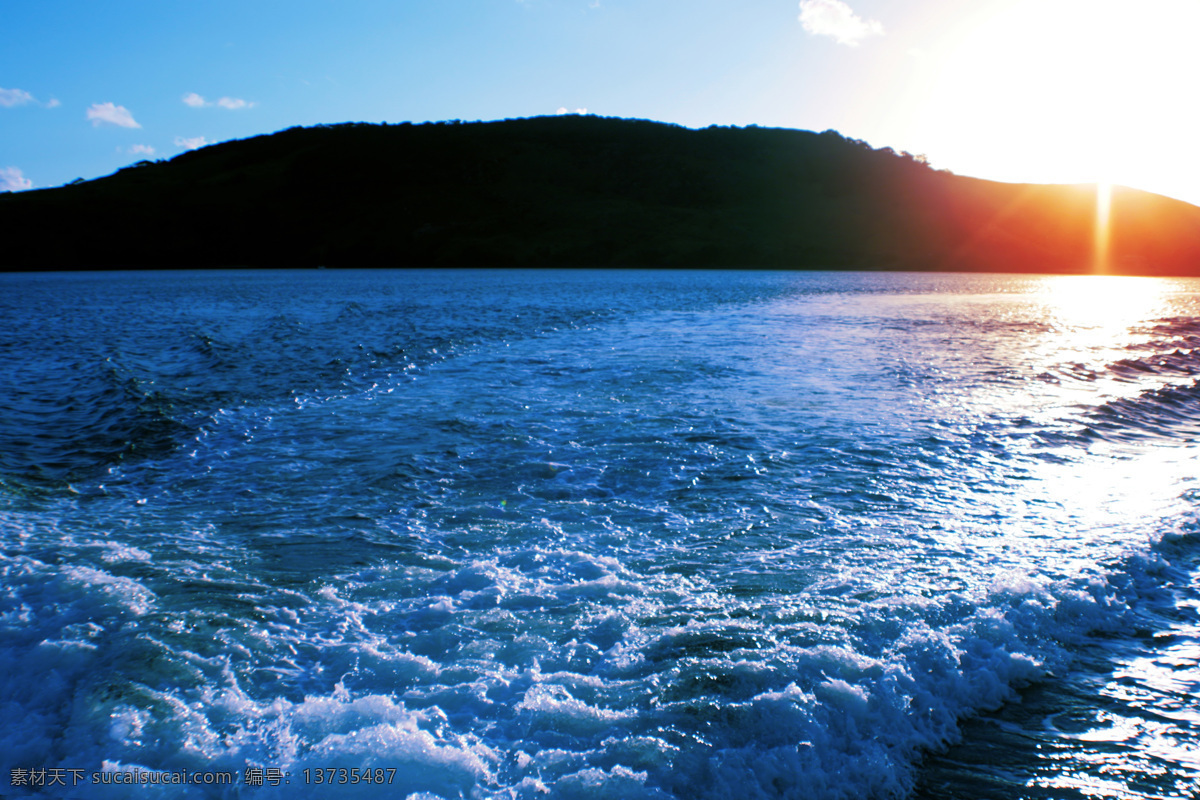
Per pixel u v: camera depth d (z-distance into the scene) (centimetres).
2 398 1064
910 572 489
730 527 575
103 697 337
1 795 283
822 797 303
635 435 846
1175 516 598
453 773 296
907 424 898
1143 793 311
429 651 388
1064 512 611
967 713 361
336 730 320
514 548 536
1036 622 432
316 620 422
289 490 672
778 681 356
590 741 315
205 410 977
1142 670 397
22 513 610
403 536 560
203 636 395
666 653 382
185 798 283
